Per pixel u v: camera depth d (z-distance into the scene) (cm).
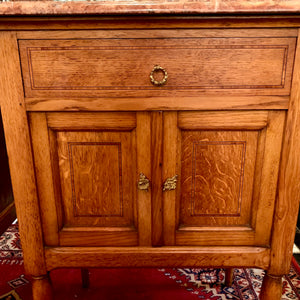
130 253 90
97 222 91
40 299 94
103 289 125
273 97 79
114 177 87
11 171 85
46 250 91
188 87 79
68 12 71
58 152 85
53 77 79
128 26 75
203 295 121
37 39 76
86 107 81
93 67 78
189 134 84
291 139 82
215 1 70
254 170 86
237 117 82
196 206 89
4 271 138
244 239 90
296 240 159
